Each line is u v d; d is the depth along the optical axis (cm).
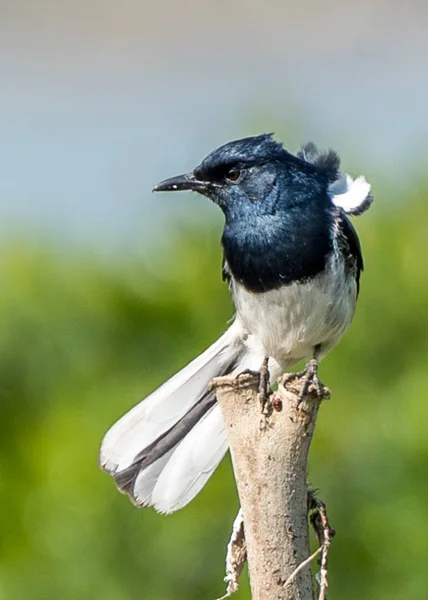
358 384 1270
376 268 1308
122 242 1384
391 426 1206
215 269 1345
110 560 1180
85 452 1212
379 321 1292
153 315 1345
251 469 760
